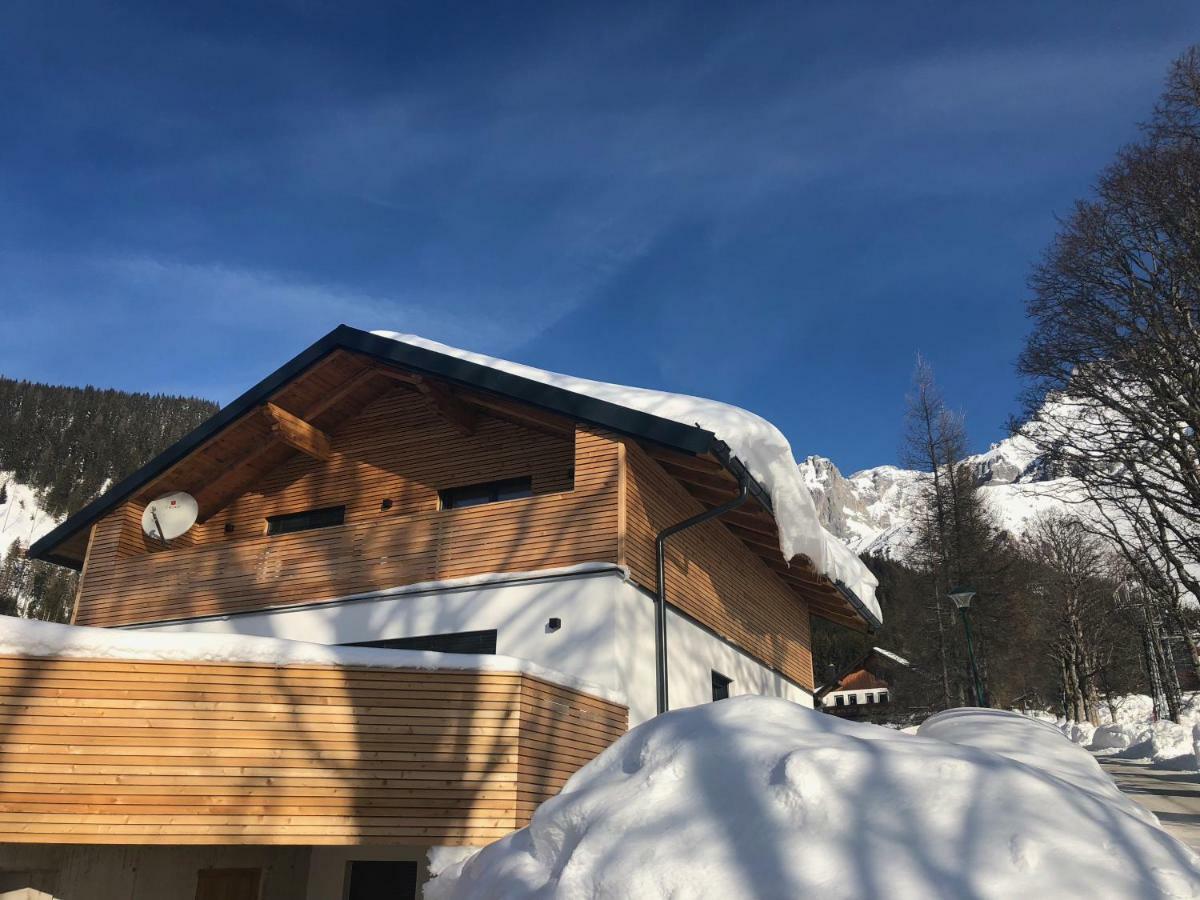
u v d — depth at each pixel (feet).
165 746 19.79
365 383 39.81
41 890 21.12
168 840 19.17
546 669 23.81
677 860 10.53
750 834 10.63
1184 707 119.44
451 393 36.50
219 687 20.53
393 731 21.29
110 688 19.89
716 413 32.68
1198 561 60.29
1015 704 167.73
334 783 20.51
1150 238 59.41
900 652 132.36
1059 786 11.29
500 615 31.37
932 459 123.54
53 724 19.36
